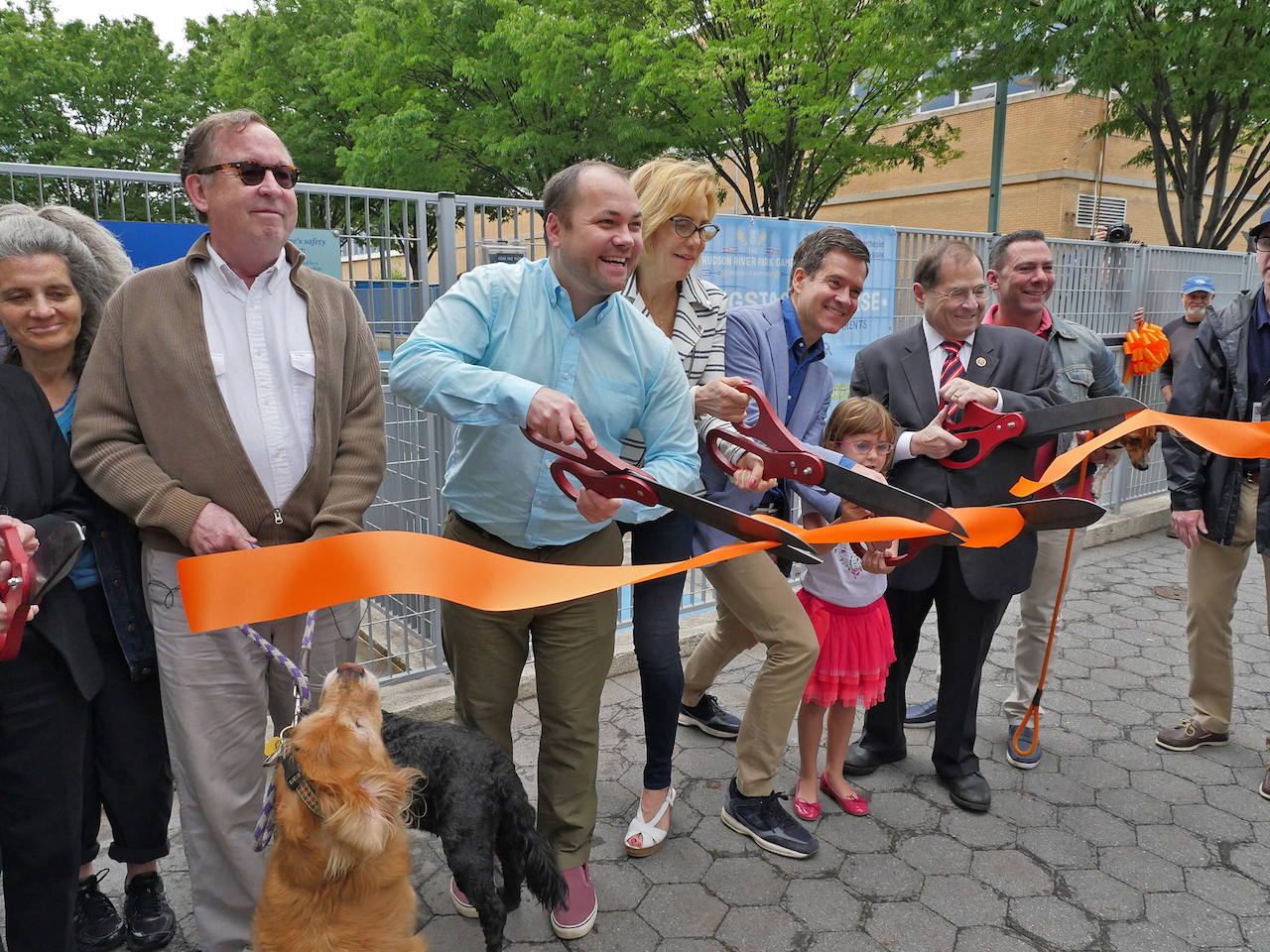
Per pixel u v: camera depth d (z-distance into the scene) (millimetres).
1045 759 3381
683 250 2568
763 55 13039
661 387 2232
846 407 2664
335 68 16922
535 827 2352
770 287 4684
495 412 1724
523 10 14023
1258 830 2914
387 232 3531
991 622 2879
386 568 1425
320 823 1462
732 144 14500
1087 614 4980
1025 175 18094
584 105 14414
